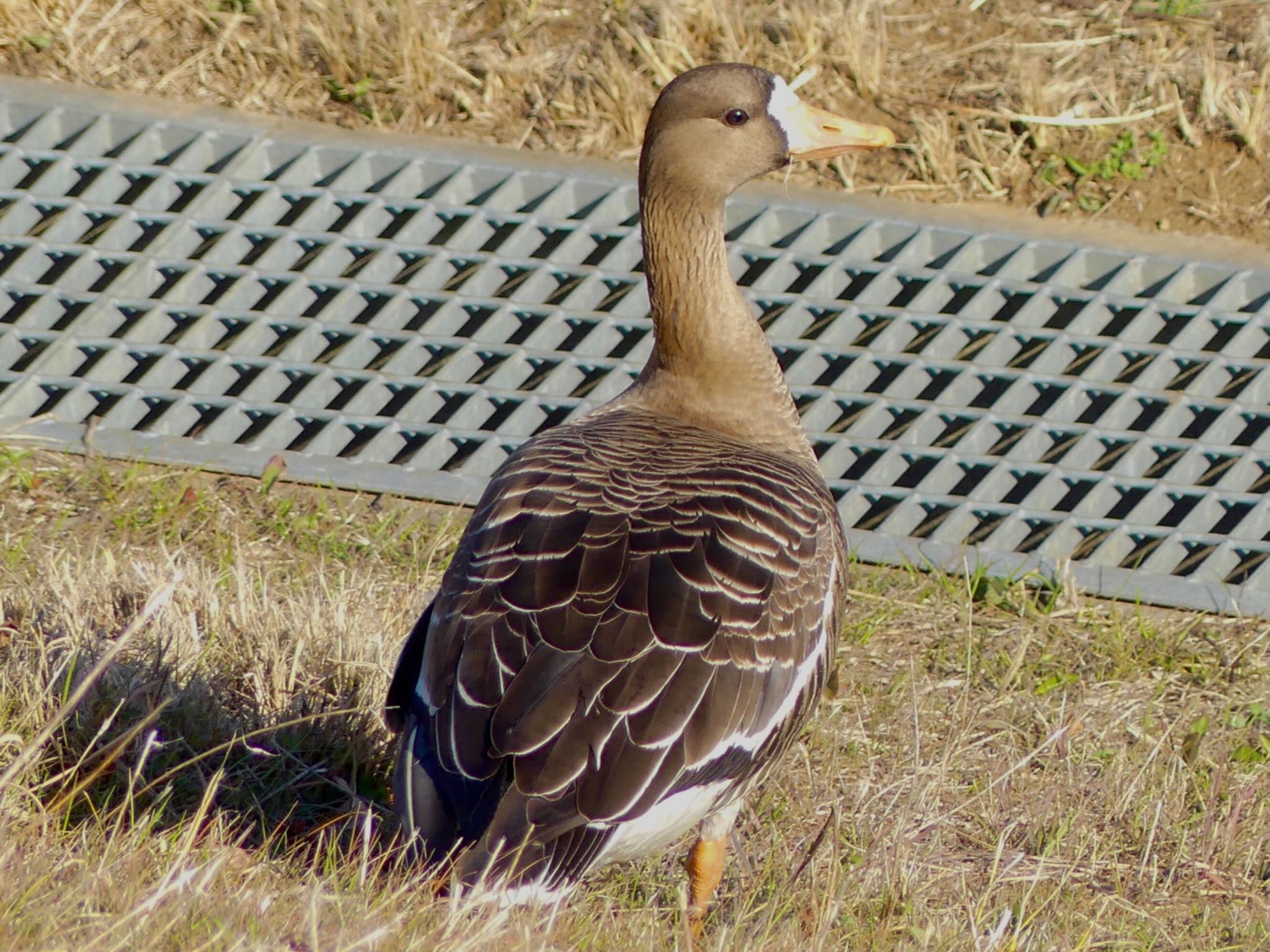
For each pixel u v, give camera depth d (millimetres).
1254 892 8516
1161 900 8414
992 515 11320
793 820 8570
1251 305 12789
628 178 13688
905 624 10398
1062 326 12812
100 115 13773
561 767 6051
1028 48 15000
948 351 12422
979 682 9922
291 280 12547
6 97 13883
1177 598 10648
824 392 12086
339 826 8023
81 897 5984
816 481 8016
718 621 6641
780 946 7059
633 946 6820
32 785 7492
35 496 10688
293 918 6180
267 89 14406
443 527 10719
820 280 12844
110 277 12695
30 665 8430
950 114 14375
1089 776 9172
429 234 13203
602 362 12008
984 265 13227
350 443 11719
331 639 9148
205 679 8641
